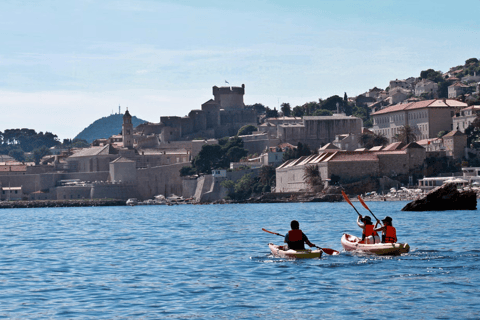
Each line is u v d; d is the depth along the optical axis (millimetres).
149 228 87562
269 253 49500
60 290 35094
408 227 74312
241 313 29172
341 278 37344
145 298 32594
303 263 43125
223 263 44219
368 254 45906
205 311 29609
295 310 29578
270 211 144500
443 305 29969
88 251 54906
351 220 94688
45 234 79188
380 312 28922
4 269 43438
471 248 50312
